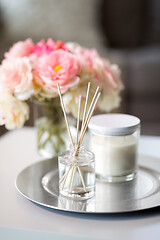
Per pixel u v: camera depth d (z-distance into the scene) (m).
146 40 2.56
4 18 2.27
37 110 0.94
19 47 0.92
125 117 0.82
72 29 2.27
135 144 0.78
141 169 0.84
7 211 0.67
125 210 0.63
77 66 0.81
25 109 0.84
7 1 2.26
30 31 2.26
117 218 0.64
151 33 2.56
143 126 2.26
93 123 0.77
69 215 0.65
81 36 2.27
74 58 0.82
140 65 2.24
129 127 0.75
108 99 0.92
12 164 0.92
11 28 2.26
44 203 0.66
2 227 0.62
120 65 2.23
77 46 0.96
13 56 0.92
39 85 0.83
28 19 2.26
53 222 0.63
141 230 0.60
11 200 0.72
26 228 0.61
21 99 0.82
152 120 2.29
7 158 0.96
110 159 0.76
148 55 2.32
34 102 0.91
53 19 2.26
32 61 0.84
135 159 0.78
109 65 0.93
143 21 2.54
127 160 0.77
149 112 2.28
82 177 0.68
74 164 0.68
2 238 0.63
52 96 0.84
